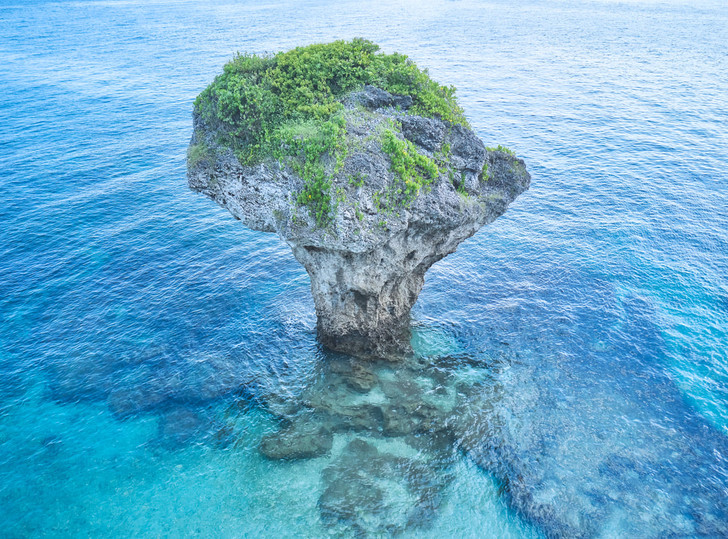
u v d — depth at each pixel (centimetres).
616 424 2647
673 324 3306
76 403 2836
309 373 2994
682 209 4625
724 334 3212
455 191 2511
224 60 9938
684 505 2259
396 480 2408
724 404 2741
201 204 4962
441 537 2180
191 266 4028
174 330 3362
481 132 6284
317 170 2186
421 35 12788
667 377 2914
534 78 8762
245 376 3011
